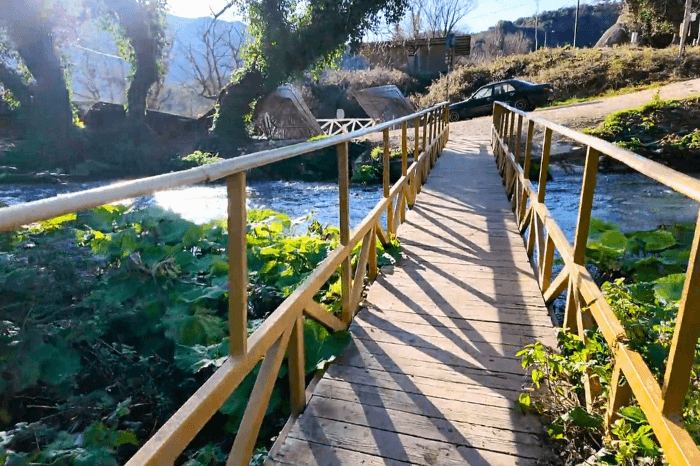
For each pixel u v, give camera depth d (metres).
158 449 1.12
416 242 4.05
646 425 1.46
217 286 3.28
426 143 7.50
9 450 2.09
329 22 15.71
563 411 1.85
